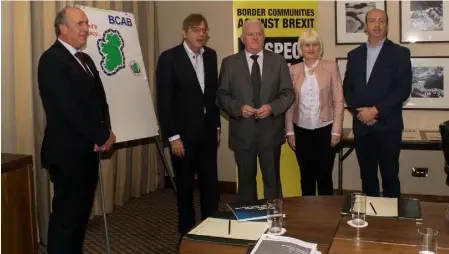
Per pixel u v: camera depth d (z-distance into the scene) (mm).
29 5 3146
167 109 3004
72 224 2557
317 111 3227
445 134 2406
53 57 2377
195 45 3002
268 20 3766
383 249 1580
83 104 2438
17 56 3123
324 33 4266
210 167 3178
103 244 3283
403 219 1865
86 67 2547
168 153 4684
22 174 2482
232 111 2998
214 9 4516
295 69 3311
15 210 2434
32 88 3223
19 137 3168
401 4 4035
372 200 2111
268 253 1514
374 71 3137
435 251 1488
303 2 3783
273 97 3068
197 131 3051
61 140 2436
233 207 2043
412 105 4125
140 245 3258
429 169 4164
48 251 2561
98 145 2482
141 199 4430
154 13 4594
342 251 1569
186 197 3105
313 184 3373
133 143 4336
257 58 3076
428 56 4035
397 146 3162
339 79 3285
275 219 1784
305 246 1562
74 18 2432
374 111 3076
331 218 1903
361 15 4133
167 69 3008
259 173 3805
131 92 3369
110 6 3938
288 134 3338
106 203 3932
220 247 1623
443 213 1940
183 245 1648
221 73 3135
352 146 3686
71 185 2504
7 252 2383
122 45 3359
